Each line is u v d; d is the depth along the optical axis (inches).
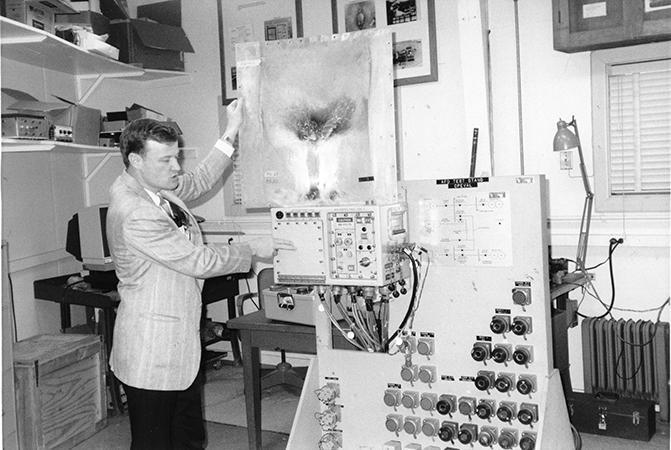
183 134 195.6
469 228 94.8
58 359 135.8
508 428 96.2
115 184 92.1
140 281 90.0
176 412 96.6
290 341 121.9
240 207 189.8
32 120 135.0
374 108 86.3
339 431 109.0
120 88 191.9
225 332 182.2
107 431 148.6
